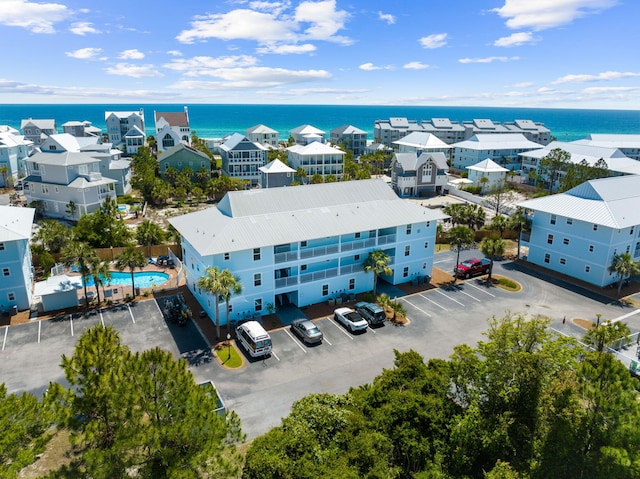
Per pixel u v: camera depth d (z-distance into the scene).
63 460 23.75
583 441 19.22
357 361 33.62
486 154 119.00
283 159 117.06
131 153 131.38
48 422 18.88
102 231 57.00
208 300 39.50
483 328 38.97
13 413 18.23
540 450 19.97
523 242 65.00
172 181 94.81
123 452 17.05
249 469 18.22
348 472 17.52
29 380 30.78
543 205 53.97
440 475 18.98
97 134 155.75
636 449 18.23
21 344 35.25
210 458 18.11
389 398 22.67
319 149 107.31
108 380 17.83
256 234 39.25
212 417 18.17
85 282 41.81
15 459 17.36
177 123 158.38
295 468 18.14
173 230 60.06
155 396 18.09
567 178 87.75
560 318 41.09
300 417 21.62
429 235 48.84
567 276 51.88
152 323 39.09
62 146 85.81
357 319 38.34
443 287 48.03
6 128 135.00
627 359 33.59
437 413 21.72
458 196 96.38
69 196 70.81
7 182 96.88
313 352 34.75
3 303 40.16
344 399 23.38
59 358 33.50
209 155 133.38
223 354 34.19
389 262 46.94
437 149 127.19
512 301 44.72
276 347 35.44
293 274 42.62
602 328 29.06
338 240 44.62
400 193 97.88
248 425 26.61
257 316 40.22
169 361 19.09
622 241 48.59
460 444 20.58
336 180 100.31
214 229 39.56
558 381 20.84
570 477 19.12
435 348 35.59
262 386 30.41
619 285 46.25
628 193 52.94
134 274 51.81
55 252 52.62
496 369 21.91
